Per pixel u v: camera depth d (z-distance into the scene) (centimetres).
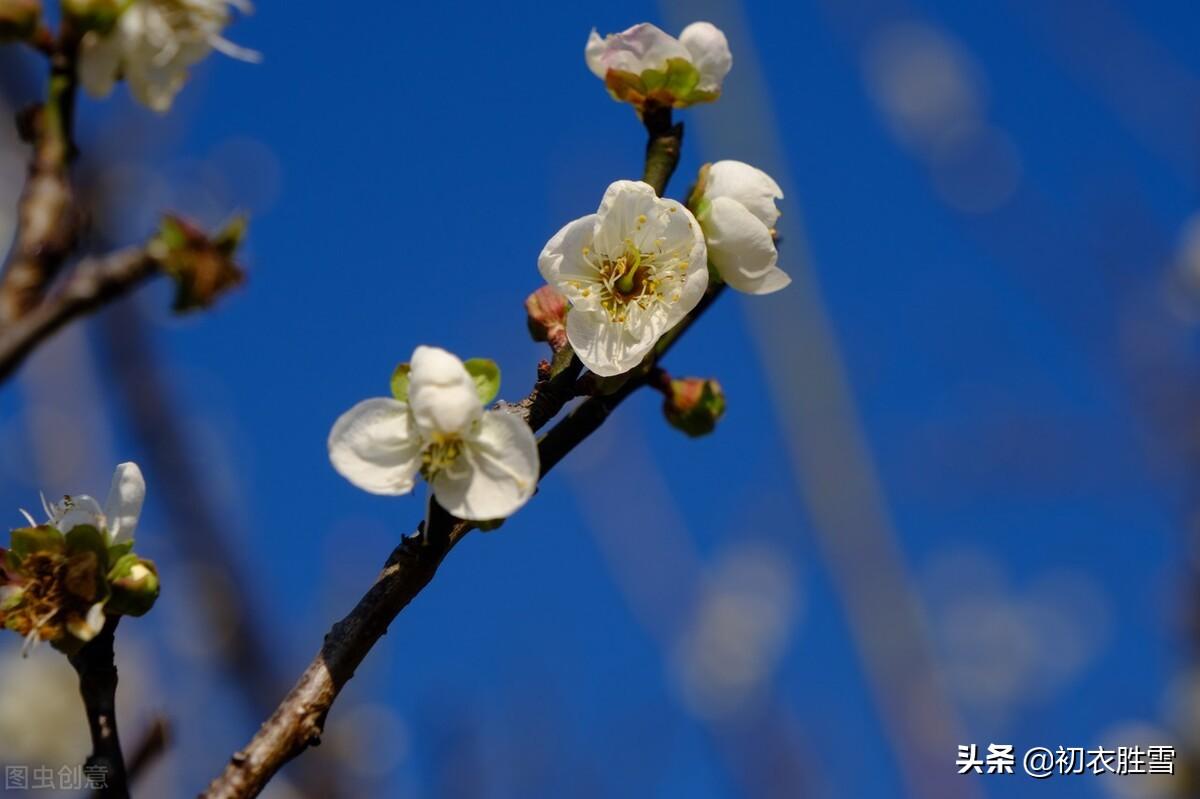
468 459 60
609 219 61
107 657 59
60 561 59
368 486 60
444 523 59
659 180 63
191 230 58
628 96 63
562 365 61
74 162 60
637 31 63
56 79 61
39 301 59
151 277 58
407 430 60
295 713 59
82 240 62
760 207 62
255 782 58
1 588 59
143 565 60
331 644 59
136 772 59
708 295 63
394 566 59
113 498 60
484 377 60
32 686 92
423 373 59
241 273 59
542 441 61
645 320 61
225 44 63
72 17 61
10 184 75
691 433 63
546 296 62
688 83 63
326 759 76
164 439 74
